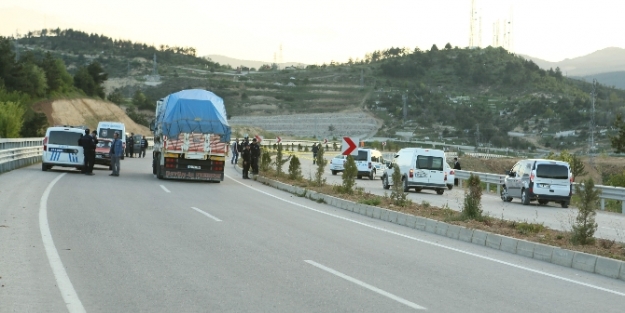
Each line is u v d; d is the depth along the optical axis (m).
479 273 10.70
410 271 10.52
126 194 21.70
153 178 31.08
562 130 143.38
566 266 12.04
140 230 13.65
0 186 21.55
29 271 9.20
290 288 8.77
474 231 14.90
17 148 31.95
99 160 35.31
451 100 195.38
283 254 11.59
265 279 9.30
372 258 11.66
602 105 164.38
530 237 14.55
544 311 8.13
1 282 8.46
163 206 18.73
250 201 22.34
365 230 16.08
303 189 26.16
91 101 110.00
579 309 8.34
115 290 8.27
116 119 112.81
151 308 7.44
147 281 8.86
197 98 30.20
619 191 27.80
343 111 178.75
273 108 182.25
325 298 8.24
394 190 22.25
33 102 92.81
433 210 20.42
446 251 13.14
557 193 28.73
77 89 111.88
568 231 16.66
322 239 13.86
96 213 16.05
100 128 45.66
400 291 8.88
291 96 197.12
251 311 7.43
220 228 14.69
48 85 99.19
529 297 8.95
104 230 13.35
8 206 16.42
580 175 59.12
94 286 8.45
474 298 8.68
